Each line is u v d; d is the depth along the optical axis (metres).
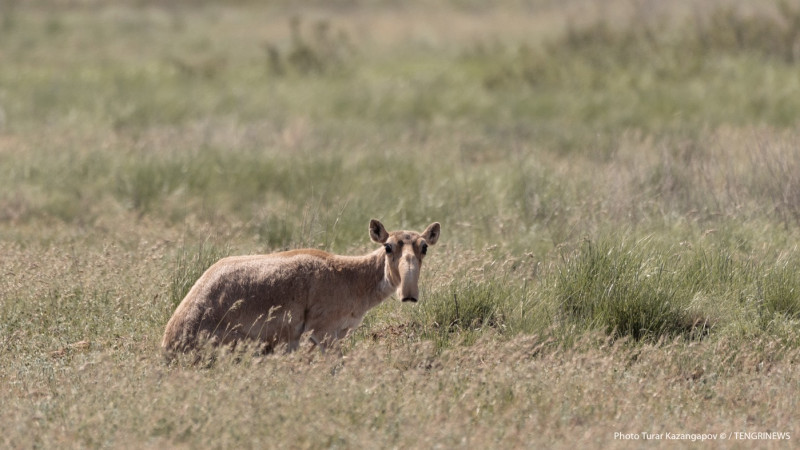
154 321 32.44
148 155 58.34
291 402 24.55
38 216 50.09
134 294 33.94
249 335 28.42
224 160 57.72
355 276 29.50
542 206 45.88
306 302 29.00
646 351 29.80
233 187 54.28
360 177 54.22
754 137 54.91
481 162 62.94
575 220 42.69
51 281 34.62
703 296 34.09
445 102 86.75
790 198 45.06
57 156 59.94
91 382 26.08
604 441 23.53
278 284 28.61
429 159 59.56
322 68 106.56
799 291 34.34
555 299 33.72
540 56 100.69
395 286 29.09
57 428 23.48
